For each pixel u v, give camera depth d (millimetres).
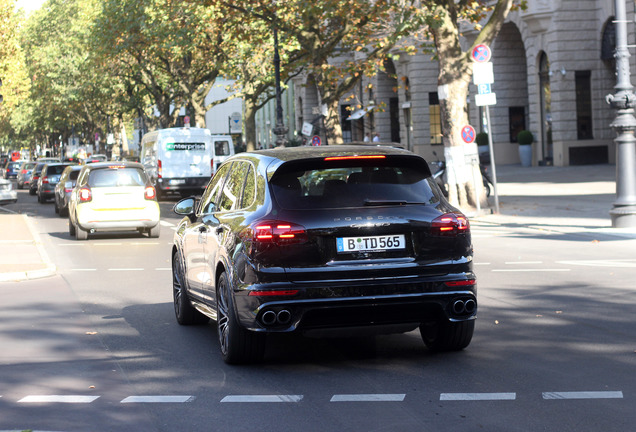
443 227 8430
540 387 7551
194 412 7195
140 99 70625
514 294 12828
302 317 8203
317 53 35875
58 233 27391
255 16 35406
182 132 44531
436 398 7320
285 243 8172
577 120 46688
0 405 7660
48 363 9414
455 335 8961
